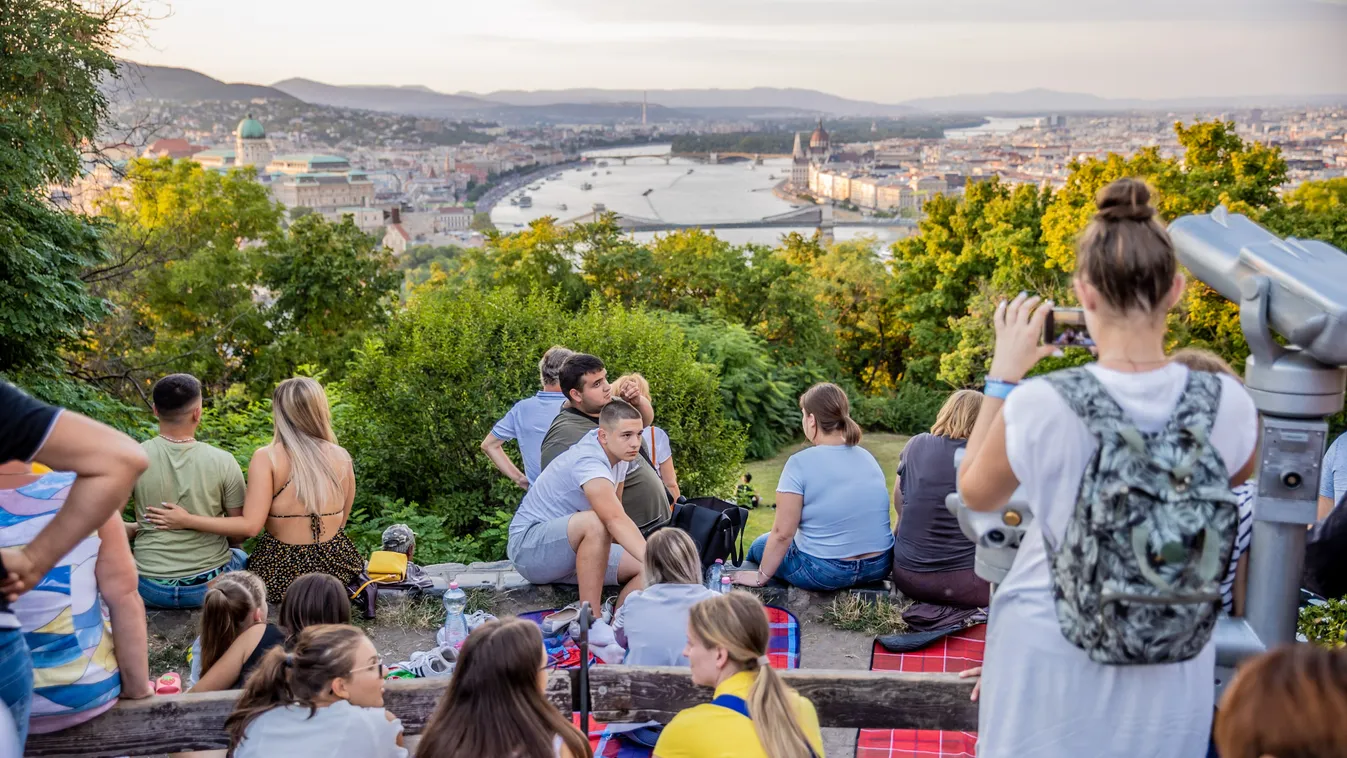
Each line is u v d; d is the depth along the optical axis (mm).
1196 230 2225
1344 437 3930
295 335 30500
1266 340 2059
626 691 3057
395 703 3068
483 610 5199
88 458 1989
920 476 4609
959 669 4340
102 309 11812
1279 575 2166
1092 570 1629
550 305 11828
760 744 2582
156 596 5031
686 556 3986
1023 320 1884
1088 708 1754
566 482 4863
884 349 44625
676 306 31641
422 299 11719
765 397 24859
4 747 2043
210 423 10000
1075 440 1644
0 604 2039
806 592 5098
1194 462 1611
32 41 10992
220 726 2828
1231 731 1548
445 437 10188
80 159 12227
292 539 5066
